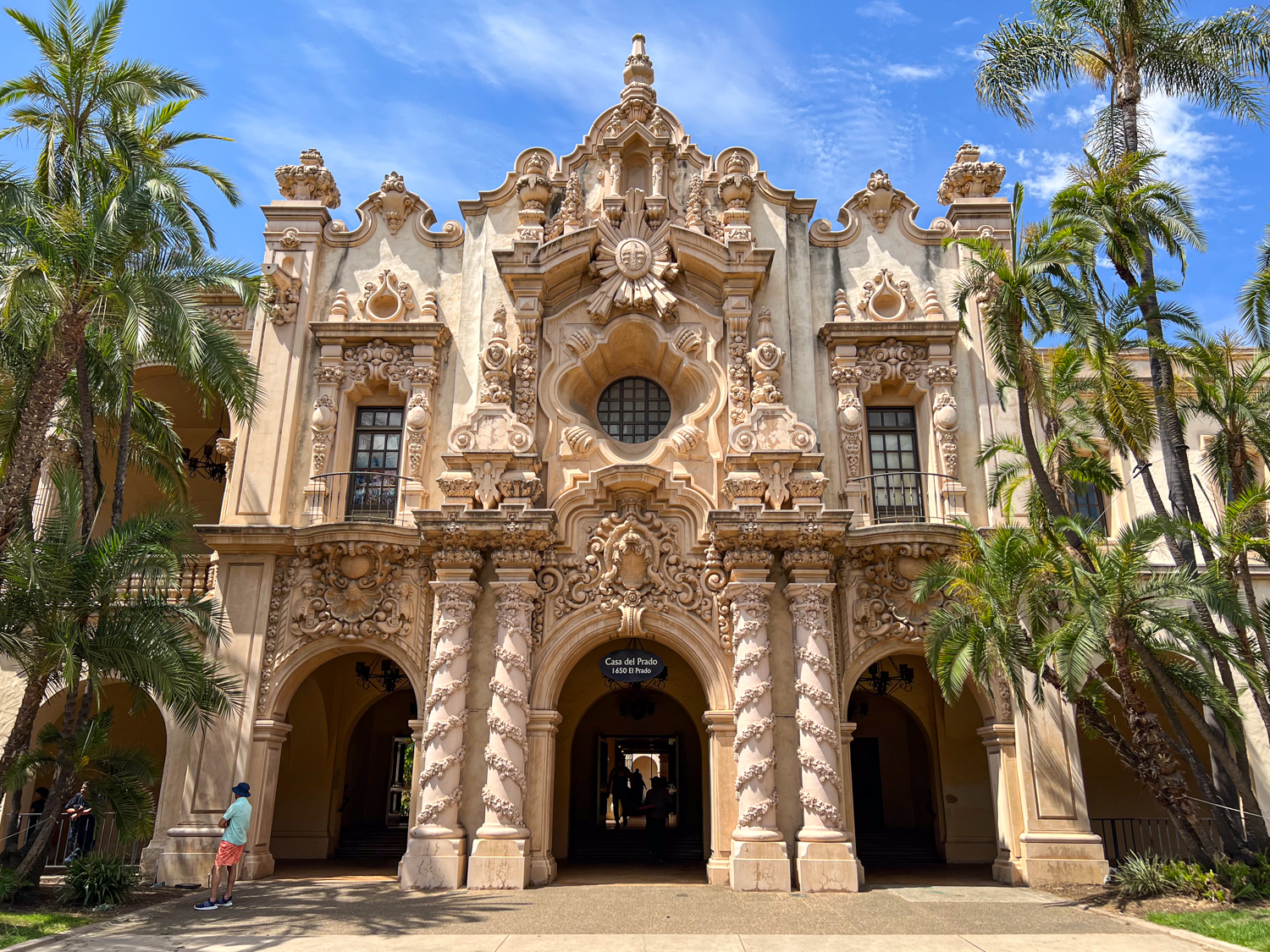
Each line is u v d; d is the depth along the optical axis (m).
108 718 14.46
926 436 19.23
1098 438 19.73
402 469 19.03
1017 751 17.06
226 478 19.36
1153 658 14.75
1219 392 15.88
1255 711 17.75
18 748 13.55
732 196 20.09
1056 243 15.24
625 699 23.55
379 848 21.69
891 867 19.72
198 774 16.95
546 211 20.45
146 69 15.80
